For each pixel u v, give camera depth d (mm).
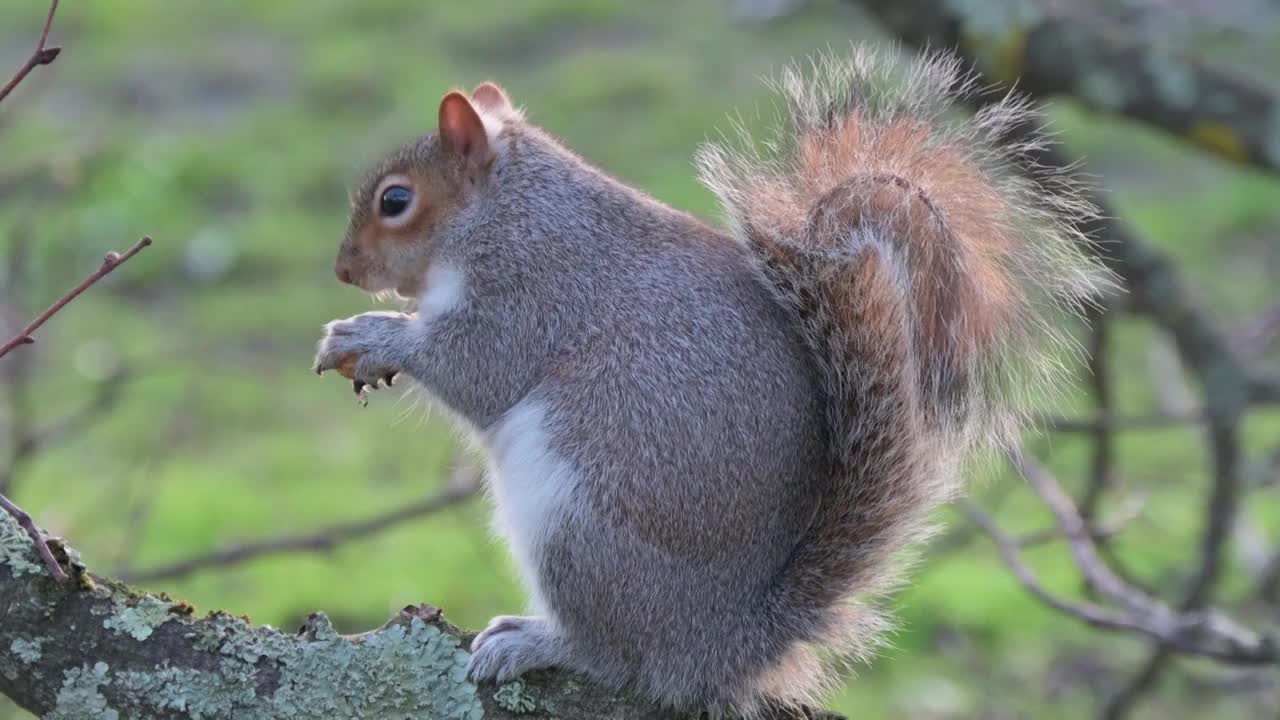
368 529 10805
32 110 25156
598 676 6977
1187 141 11352
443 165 8125
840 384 7195
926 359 7281
